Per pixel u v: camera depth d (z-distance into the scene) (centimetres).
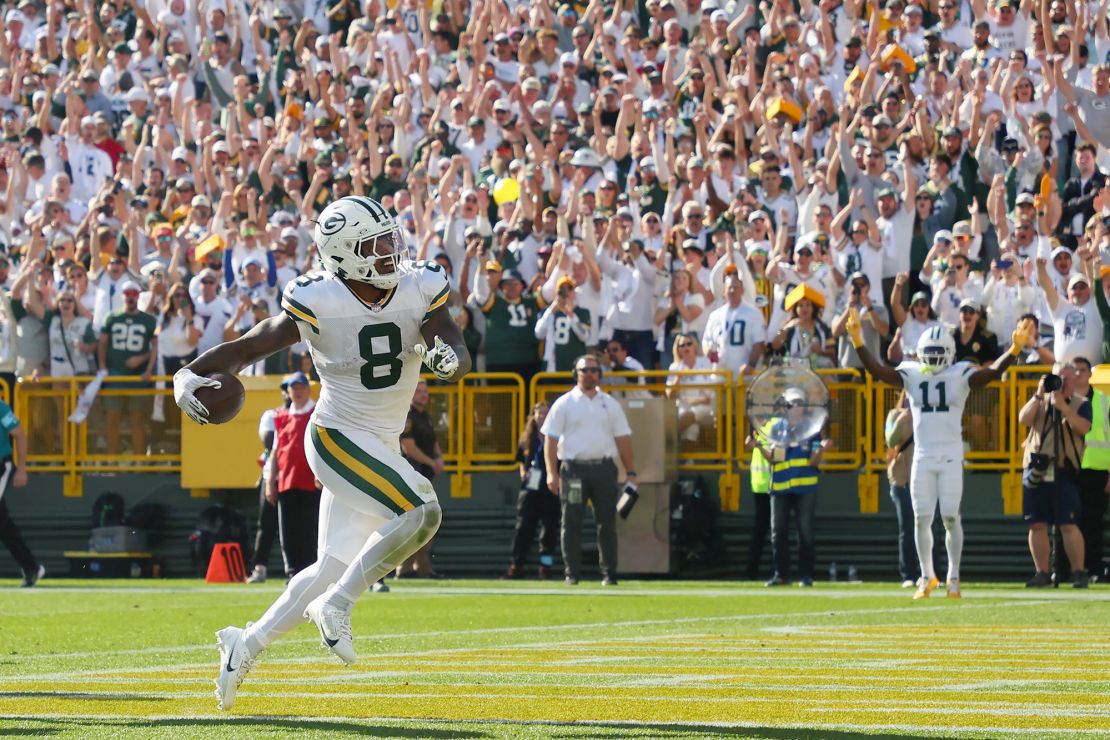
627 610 4100
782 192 6228
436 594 4900
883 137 6159
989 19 6688
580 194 6303
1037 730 1778
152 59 8375
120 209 7056
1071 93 6209
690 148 6562
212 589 5262
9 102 8488
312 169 7369
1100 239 5581
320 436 2000
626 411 5812
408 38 7875
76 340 6506
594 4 7512
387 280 1958
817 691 2197
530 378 6075
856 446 5741
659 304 6100
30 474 6481
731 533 5872
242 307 6319
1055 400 5097
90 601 4594
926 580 4497
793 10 7050
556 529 5872
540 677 2412
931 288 5775
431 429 5728
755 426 5334
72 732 1745
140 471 6400
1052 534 5184
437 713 1941
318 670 2547
